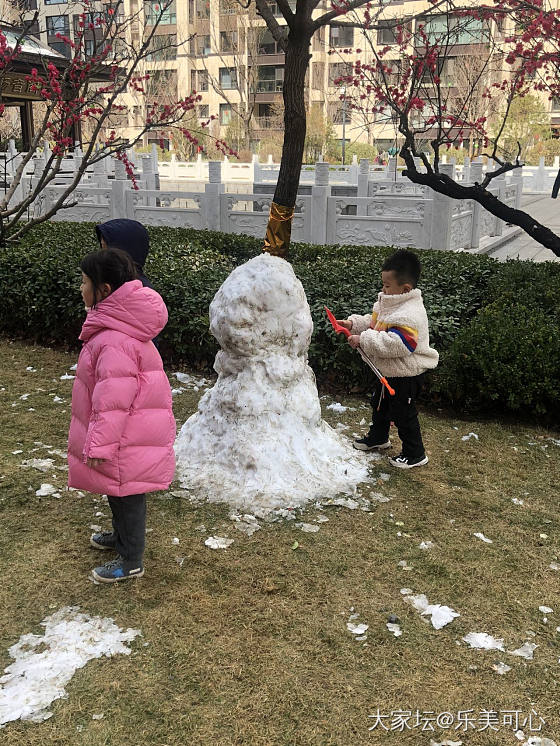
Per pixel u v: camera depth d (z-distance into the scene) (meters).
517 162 6.72
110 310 2.71
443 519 3.61
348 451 4.24
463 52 18.59
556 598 2.97
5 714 2.22
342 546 3.29
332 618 2.78
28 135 20.91
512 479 4.13
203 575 3.03
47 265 6.73
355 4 5.07
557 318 5.82
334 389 5.58
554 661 2.58
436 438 4.73
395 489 3.92
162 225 12.29
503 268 7.66
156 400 2.82
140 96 33.91
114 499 2.88
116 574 2.94
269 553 3.21
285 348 3.91
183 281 6.30
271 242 5.31
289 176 5.11
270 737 2.18
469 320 6.29
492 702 2.37
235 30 39.22
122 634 2.62
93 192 13.20
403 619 2.79
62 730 2.17
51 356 6.34
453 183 6.82
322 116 38.78
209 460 3.89
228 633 2.66
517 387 4.88
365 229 11.39
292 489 3.69
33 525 3.40
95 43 7.39
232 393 3.86
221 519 3.49
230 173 33.25
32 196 6.75
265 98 44.75
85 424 2.77
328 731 2.22
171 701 2.31
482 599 2.94
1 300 6.85
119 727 2.19
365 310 5.66
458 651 2.61
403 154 6.99
